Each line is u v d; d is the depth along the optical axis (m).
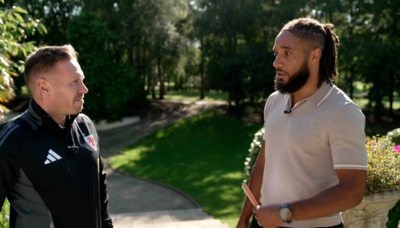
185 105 24.67
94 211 1.67
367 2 18.91
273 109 1.72
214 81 20.62
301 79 1.46
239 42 21.66
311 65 1.47
